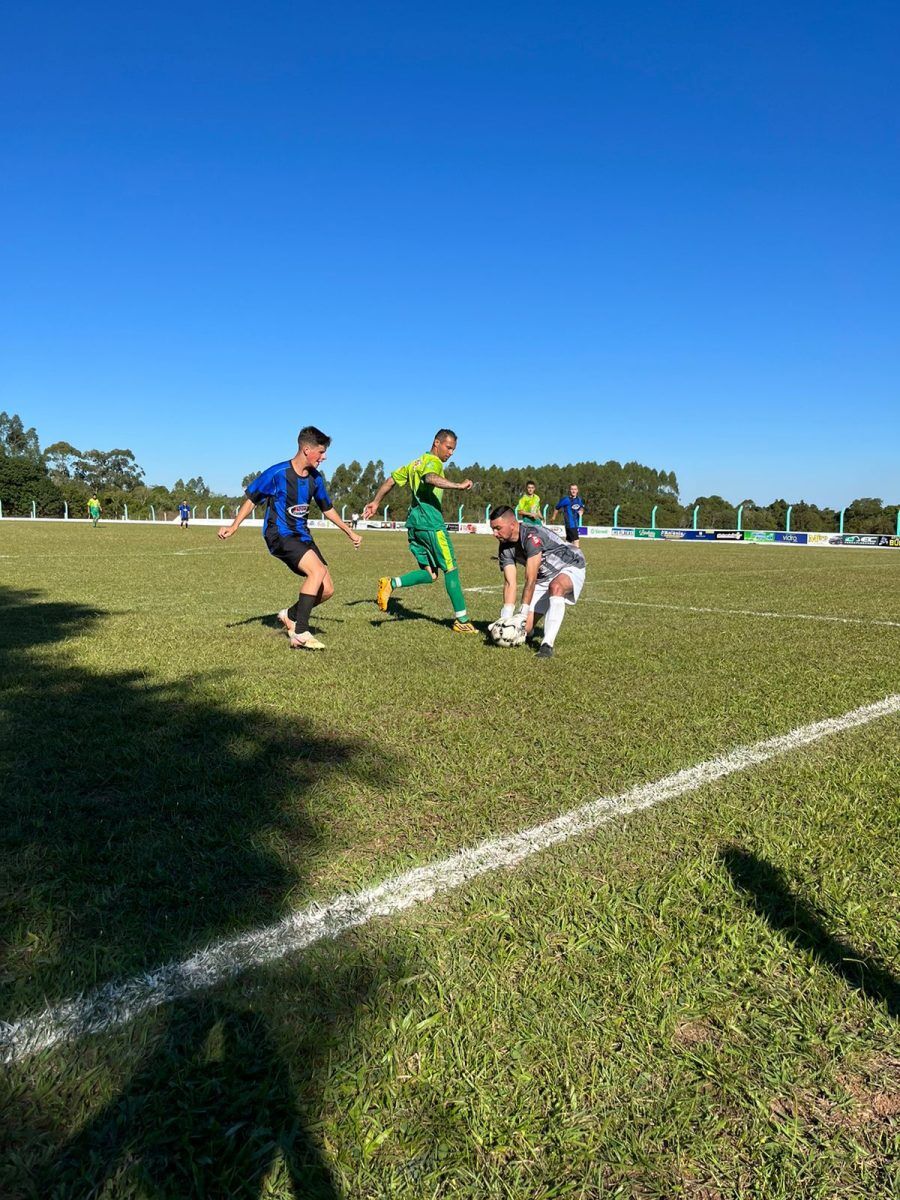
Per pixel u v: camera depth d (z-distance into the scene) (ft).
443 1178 4.66
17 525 150.51
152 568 50.34
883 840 9.30
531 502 72.23
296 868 8.41
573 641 23.06
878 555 87.35
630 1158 4.83
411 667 18.88
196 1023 5.92
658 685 17.10
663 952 6.86
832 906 7.77
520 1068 5.47
